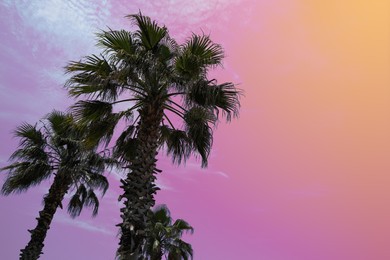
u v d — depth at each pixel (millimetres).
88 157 15109
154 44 9023
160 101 8984
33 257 13523
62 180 14820
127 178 8047
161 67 8641
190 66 8836
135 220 7422
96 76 8836
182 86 8922
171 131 10641
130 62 8422
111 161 15297
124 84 9023
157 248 15305
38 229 13953
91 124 10055
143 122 8766
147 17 8883
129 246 7246
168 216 17281
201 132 9539
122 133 10352
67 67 9188
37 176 15086
